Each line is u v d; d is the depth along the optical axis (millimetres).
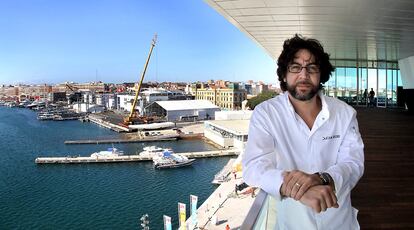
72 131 98500
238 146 66625
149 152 62688
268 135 2150
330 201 1590
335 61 26359
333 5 10969
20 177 50344
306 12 11953
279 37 17016
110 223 33594
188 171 52469
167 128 96125
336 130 2195
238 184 40438
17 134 93750
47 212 36344
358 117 17047
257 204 2250
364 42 18422
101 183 46688
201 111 115500
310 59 2201
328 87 26453
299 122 2182
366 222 4914
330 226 2143
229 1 10656
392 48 20453
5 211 36719
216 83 175500
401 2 10477
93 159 59000
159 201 39281
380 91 26406
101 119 124125
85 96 188125
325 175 1795
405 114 18531
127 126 97688
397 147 9875
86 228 32531
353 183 2027
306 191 1625
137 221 34000
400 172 7344
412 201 5660
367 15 12297
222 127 72312
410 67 24438
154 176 49812
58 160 58688
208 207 34344
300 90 2189
